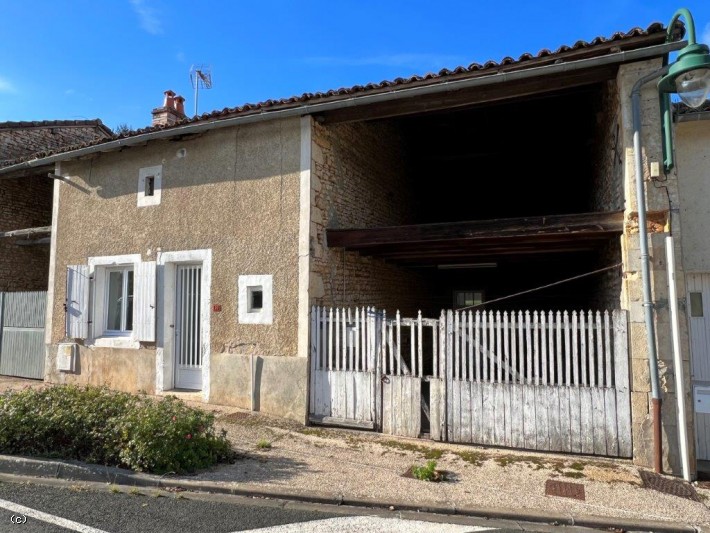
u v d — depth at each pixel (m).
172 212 7.72
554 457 5.23
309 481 4.40
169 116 10.85
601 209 7.22
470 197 11.92
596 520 3.76
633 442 5.07
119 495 4.10
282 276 6.77
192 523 3.59
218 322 7.18
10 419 4.84
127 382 7.88
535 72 5.42
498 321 5.68
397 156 10.04
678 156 6.03
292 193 6.81
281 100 6.70
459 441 5.71
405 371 6.06
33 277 11.00
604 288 6.99
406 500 4.03
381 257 8.72
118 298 8.48
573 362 5.35
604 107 6.64
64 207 8.83
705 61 4.16
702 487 4.52
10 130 10.58
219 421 6.34
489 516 3.87
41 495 4.06
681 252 5.03
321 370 6.47
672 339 4.97
